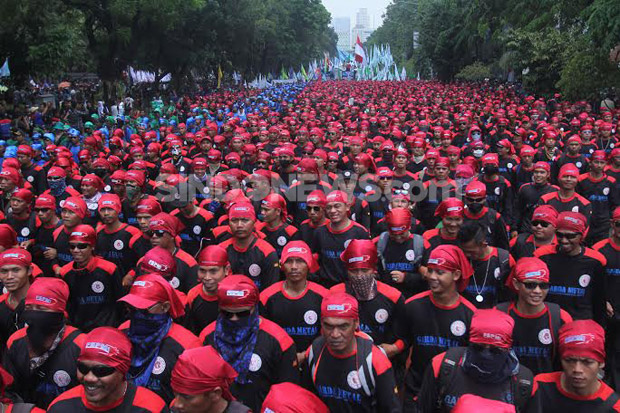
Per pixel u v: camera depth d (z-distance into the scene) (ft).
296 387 10.48
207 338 15.20
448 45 210.59
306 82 256.11
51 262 25.77
